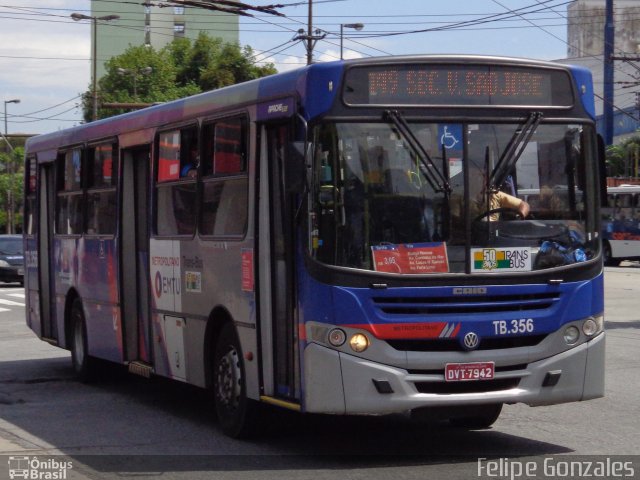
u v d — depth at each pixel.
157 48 92.00
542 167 8.55
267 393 8.91
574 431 9.70
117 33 92.12
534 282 8.39
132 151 12.17
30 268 15.70
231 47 60.53
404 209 8.20
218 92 9.88
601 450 8.84
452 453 8.76
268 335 8.91
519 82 8.56
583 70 8.83
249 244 9.09
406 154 8.27
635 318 21.25
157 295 11.16
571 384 8.53
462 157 8.34
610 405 11.02
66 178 14.12
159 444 9.36
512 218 8.41
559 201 8.59
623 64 82.88
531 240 8.45
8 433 9.99
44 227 15.12
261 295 8.94
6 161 77.19
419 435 9.59
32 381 13.71
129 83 63.34
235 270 9.38
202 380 10.09
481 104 8.45
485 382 8.28
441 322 8.12
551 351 8.45
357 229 8.12
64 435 9.86
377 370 8.02
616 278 35.94
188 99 10.55
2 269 33.66
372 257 8.12
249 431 9.44
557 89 8.69
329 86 8.20
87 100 62.00
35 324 15.51
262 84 9.01
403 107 8.29
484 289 8.23
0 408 11.52
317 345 8.11
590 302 8.62
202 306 10.06
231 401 9.57
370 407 8.04
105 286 12.59
